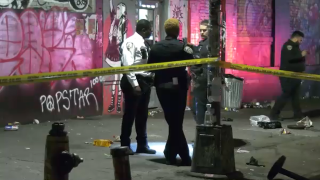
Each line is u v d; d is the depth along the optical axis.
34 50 9.69
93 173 6.06
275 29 15.13
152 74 6.88
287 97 11.00
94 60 10.96
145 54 6.99
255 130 9.66
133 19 11.86
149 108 12.34
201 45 7.43
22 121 9.58
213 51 6.02
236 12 14.00
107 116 11.10
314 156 7.40
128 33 11.74
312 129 9.94
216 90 5.93
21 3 9.40
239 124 10.42
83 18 10.65
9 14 9.20
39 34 9.77
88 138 8.48
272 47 15.18
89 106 10.93
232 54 13.91
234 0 13.88
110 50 11.32
